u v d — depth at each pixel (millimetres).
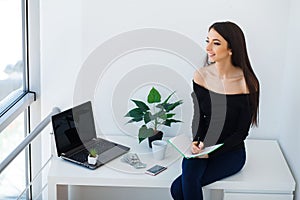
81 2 2594
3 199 2484
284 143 2650
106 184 2322
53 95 2727
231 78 2350
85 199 2840
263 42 2645
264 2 2592
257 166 2473
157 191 2820
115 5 2598
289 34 2613
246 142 2746
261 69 2686
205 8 2598
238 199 2355
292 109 2521
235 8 2600
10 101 2506
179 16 2605
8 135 2490
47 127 2758
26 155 2797
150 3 2594
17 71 2584
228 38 2311
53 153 2539
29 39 2658
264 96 2723
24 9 2621
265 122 2766
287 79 2635
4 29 2359
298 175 2371
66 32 2637
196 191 2246
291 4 2584
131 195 2832
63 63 2680
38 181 2832
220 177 2320
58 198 2492
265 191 2355
